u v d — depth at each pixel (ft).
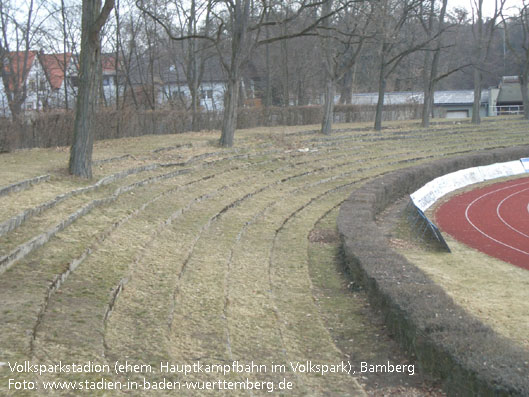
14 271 30.89
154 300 31.53
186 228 49.01
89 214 45.01
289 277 41.86
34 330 23.91
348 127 140.26
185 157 75.77
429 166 95.96
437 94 232.53
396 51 209.26
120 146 79.56
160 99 191.11
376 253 41.47
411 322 27.91
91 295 29.78
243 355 26.78
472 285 43.93
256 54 175.83
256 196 68.23
